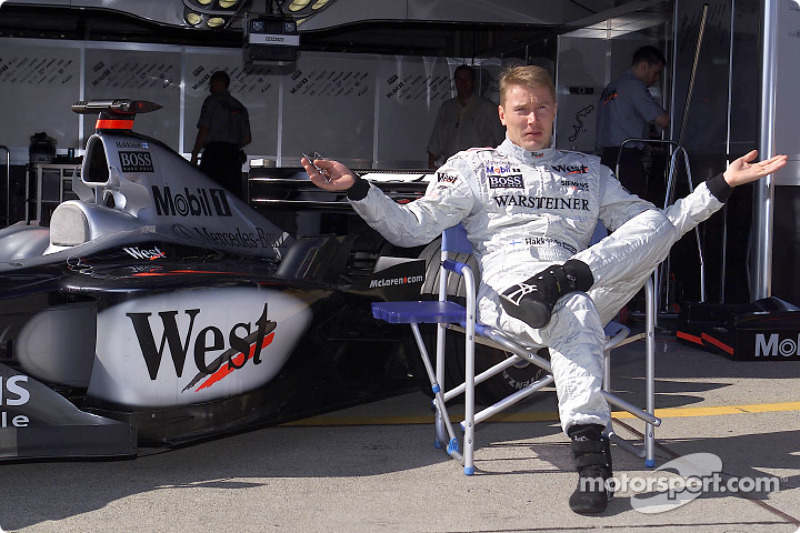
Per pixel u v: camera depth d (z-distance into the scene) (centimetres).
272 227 395
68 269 295
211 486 278
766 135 572
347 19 936
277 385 320
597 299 288
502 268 289
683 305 557
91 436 270
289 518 248
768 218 573
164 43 1085
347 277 436
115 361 276
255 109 1109
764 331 500
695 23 684
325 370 340
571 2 922
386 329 367
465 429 291
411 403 407
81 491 273
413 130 1140
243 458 311
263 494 270
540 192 296
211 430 295
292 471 295
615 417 368
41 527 240
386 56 1125
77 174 938
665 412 379
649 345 297
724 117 636
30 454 266
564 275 259
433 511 254
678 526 244
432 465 302
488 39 1039
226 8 832
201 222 359
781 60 569
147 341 279
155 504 260
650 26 898
